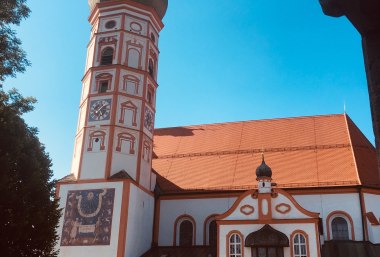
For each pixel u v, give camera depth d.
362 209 42.75
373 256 38.97
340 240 42.16
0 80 23.22
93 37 51.09
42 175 31.80
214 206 47.19
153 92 51.16
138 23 51.19
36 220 28.69
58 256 41.78
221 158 53.22
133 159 45.69
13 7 22.31
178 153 55.88
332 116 56.09
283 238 37.50
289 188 45.66
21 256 28.11
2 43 22.39
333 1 4.81
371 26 4.89
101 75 48.19
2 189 26.94
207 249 44.59
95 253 41.06
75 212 43.09
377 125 4.79
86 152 45.41
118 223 41.62
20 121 29.77
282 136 54.53
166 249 45.78
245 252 38.41
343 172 46.22
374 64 4.86
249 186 47.56
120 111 46.59
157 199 48.84
